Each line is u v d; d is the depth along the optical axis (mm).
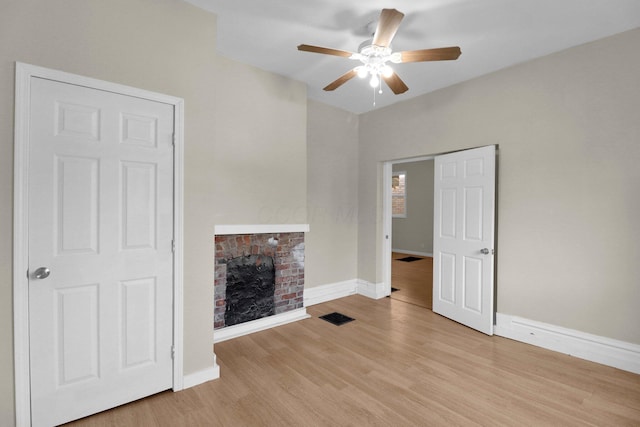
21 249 1628
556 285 2801
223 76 2992
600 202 2574
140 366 2027
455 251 3527
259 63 3129
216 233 2914
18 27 1609
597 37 2559
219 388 2189
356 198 4680
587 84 2631
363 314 3766
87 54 1796
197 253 2246
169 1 2098
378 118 4395
